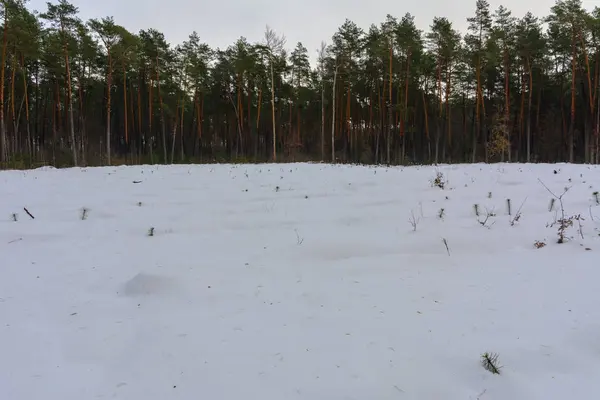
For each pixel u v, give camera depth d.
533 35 28.81
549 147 35.34
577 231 4.65
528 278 3.45
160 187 9.05
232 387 2.08
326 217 5.99
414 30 29.97
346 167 13.79
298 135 39.09
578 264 3.66
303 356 2.36
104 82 34.09
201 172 12.09
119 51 26.83
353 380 2.12
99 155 35.81
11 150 32.69
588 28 25.58
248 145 38.72
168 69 34.66
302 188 8.79
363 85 35.88
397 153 34.47
